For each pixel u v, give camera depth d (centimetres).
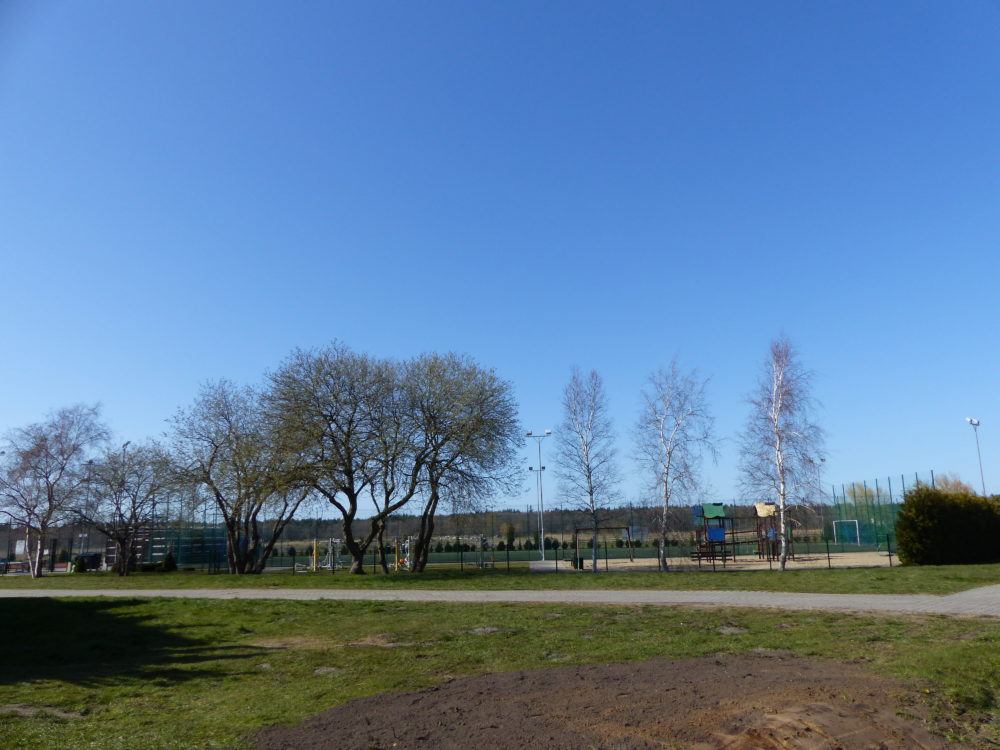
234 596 2384
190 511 4475
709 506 4653
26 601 2258
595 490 3625
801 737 693
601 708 825
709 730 728
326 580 3009
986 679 880
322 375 3434
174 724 846
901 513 3189
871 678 909
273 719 847
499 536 6197
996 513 3155
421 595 2294
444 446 3556
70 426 4575
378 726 793
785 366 3356
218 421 4109
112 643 1592
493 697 908
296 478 3334
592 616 1675
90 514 4503
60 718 909
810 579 2384
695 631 1409
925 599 1783
